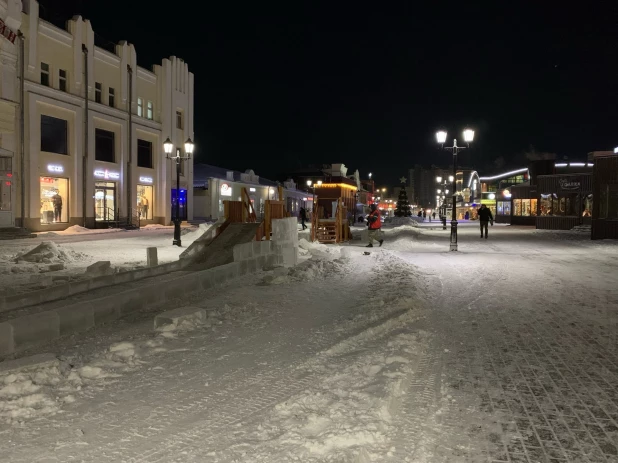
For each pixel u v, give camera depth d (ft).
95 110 114.42
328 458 10.85
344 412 13.25
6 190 90.53
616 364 18.21
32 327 20.26
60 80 106.83
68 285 32.37
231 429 12.59
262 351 19.49
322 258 51.98
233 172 181.78
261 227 53.26
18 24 92.99
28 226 97.60
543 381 16.43
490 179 229.25
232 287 35.06
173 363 18.03
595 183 83.41
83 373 16.58
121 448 11.60
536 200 143.64
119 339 21.35
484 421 13.30
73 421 13.08
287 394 14.96
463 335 22.31
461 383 16.24
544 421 13.32
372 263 48.37
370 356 18.20
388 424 13.03
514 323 24.59
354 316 25.35
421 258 54.39
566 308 28.19
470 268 45.88
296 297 31.01
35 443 11.84
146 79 135.44
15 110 94.22
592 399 14.88
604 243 75.77
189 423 12.96
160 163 140.56
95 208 116.47
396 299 28.40
